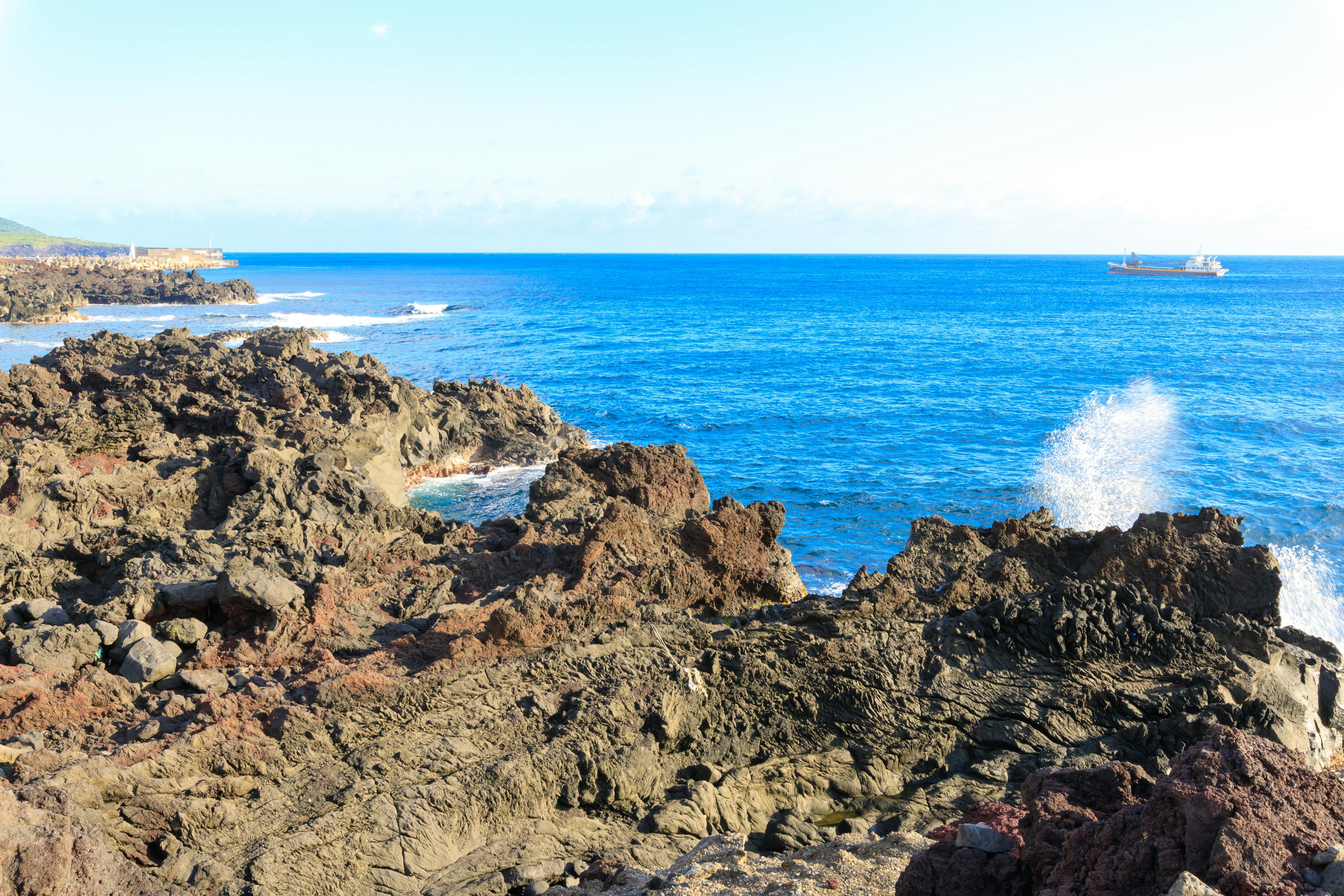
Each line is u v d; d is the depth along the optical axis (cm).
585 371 8556
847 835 1384
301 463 3116
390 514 2652
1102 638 1831
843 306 17025
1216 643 1844
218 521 2962
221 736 1426
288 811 1353
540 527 2481
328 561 2238
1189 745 1656
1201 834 778
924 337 11531
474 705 1595
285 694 1551
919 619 1952
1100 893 797
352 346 10175
